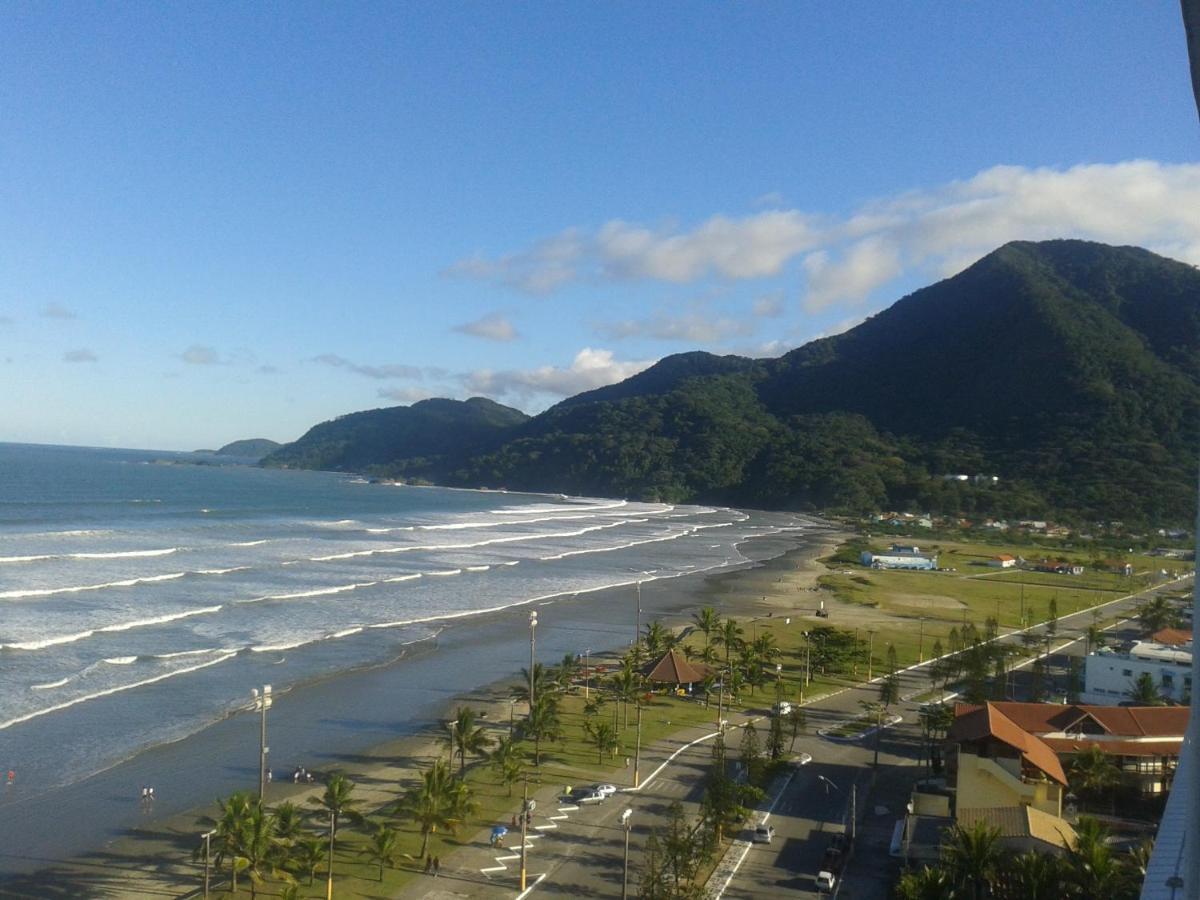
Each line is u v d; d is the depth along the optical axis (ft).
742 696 263.90
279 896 135.85
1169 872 82.28
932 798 171.32
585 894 139.03
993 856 123.24
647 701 254.27
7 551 468.34
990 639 323.57
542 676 249.34
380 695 250.57
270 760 196.54
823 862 151.53
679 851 138.10
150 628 309.42
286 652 290.35
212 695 240.32
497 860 150.41
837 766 203.31
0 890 136.67
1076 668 285.64
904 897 124.36
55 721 212.43
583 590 452.76
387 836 145.59
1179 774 113.19
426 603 391.65
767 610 419.95
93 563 444.55
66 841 154.10
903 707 256.11
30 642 278.87
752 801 179.42
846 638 312.09
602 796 178.09
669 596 449.06
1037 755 163.84
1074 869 120.57
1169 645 296.71
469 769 195.31
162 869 145.28
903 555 629.51
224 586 401.70
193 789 179.01
